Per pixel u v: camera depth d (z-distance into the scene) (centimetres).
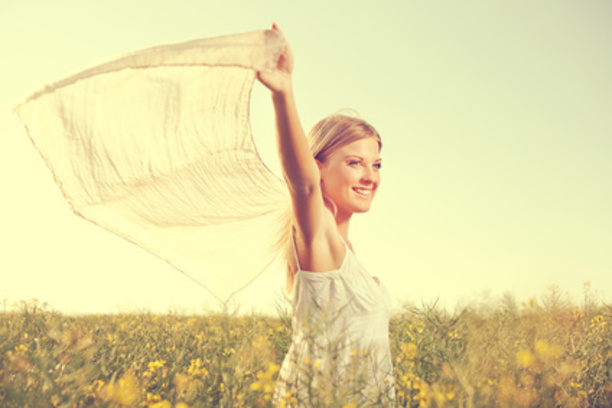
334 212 267
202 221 260
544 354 313
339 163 266
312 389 223
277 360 370
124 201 236
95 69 180
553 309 452
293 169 216
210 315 546
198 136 222
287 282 285
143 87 205
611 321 456
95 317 625
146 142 218
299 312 248
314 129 280
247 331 462
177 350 416
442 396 233
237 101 215
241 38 182
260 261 288
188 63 179
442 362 326
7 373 270
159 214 248
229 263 283
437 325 376
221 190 247
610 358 386
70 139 207
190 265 279
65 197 223
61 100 199
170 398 292
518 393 272
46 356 273
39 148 205
